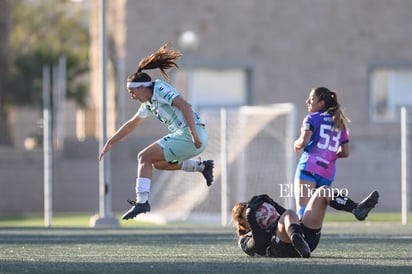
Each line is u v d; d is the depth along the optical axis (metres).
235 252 32.84
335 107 33.75
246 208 29.84
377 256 30.61
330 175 33.84
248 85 91.69
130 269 26.27
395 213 77.38
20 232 46.09
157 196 71.31
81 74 119.88
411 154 82.25
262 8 91.88
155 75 87.19
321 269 26.03
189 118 30.02
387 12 93.44
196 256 31.02
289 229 28.70
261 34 91.88
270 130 70.00
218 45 91.06
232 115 70.56
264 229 29.69
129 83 30.80
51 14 171.38
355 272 25.33
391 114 93.62
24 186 82.00
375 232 44.03
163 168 31.36
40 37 170.38
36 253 32.81
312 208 29.48
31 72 116.06
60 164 81.81
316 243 29.81
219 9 91.00
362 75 93.06
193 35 89.88
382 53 93.44
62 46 163.00
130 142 80.81
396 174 81.69
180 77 90.06
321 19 92.75
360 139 82.25
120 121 77.12
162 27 89.56
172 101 30.20
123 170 80.25
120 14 89.25
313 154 33.69
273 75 92.00
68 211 81.50
